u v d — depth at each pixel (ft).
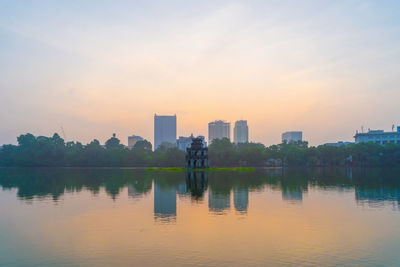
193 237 84.74
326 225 98.63
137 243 79.71
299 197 160.15
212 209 125.59
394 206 132.87
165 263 66.44
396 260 68.33
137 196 164.55
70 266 65.21
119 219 106.83
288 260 68.08
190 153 511.81
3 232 90.89
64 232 90.43
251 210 123.34
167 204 138.00
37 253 72.95
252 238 84.02
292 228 94.53
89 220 105.60
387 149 633.61
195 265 65.26
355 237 85.15
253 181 260.21
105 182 253.03
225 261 67.46
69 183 246.06
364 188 202.59
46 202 145.28
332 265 65.51
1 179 299.38
